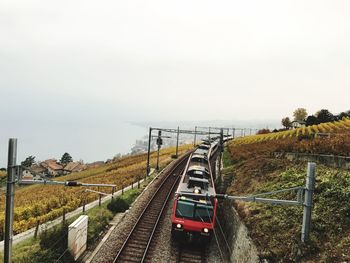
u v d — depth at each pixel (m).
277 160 26.09
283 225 14.57
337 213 13.25
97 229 20.00
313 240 12.29
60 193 42.56
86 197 33.56
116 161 102.56
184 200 19.42
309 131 58.47
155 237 19.61
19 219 28.03
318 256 11.58
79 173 95.75
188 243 19.52
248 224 16.41
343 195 14.05
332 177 16.45
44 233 17.00
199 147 53.34
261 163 27.59
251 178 25.20
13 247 16.47
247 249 15.16
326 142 25.22
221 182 31.75
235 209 19.78
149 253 17.22
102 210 24.16
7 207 11.50
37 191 54.09
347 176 15.68
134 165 68.38
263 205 17.66
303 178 18.73
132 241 18.62
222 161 46.91
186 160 56.12
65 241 15.95
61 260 14.89
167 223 22.70
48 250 15.05
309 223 12.37
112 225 21.64
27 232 20.38
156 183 36.22
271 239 14.09
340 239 11.81
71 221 19.66
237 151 47.38
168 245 18.69
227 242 19.27
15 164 11.61
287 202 12.62
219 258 17.69
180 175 40.84
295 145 29.80
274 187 19.77
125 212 24.50
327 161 19.69
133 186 35.44
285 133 64.25
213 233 19.38
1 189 68.38
